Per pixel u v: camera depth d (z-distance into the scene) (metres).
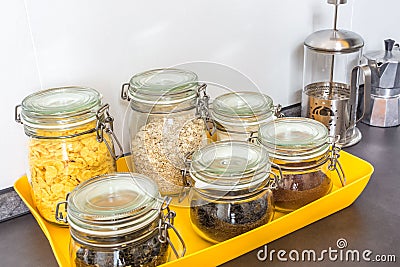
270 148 0.90
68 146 0.85
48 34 0.92
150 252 0.75
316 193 0.92
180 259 0.77
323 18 1.30
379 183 1.06
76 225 0.72
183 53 1.09
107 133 0.91
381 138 1.26
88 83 0.99
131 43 1.01
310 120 0.98
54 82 0.96
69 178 0.86
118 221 0.71
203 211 0.84
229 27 1.13
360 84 1.38
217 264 0.83
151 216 0.73
